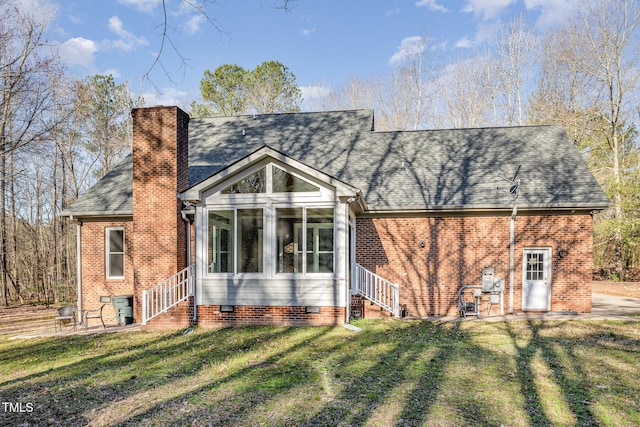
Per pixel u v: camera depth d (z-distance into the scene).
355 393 5.93
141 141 12.61
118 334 11.06
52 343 10.29
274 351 8.46
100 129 30.77
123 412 5.46
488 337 9.46
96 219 14.27
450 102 36.19
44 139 16.55
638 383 6.23
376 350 8.34
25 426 5.10
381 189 13.86
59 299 25.08
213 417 5.20
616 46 26.30
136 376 7.07
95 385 6.66
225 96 34.66
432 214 13.20
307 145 16.42
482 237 13.01
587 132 27.19
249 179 11.12
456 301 13.02
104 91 30.91
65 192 27.50
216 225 11.24
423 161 15.01
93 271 14.24
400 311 12.70
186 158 13.22
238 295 11.09
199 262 11.26
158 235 12.41
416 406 5.43
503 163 14.40
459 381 6.39
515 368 7.03
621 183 23.03
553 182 13.23
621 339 9.09
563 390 5.95
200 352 8.62
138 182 12.55
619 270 24.44
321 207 10.91
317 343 9.02
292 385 6.33
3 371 7.77
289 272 10.99
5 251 23.59
